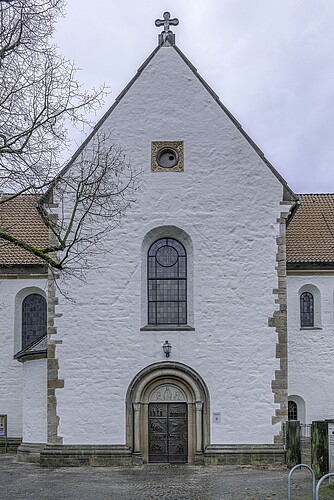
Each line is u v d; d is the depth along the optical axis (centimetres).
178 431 2369
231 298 2403
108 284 2405
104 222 2425
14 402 2894
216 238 2433
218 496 1716
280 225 2444
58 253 2392
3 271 2952
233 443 2336
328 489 1734
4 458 2611
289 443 2262
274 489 1795
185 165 2462
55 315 2392
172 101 2489
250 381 2366
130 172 2450
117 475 2106
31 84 1698
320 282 2930
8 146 1638
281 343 2383
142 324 2402
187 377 2362
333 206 3375
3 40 1652
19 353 2638
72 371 2369
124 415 2348
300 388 2847
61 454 2319
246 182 2458
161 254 2473
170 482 1958
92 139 2458
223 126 2483
